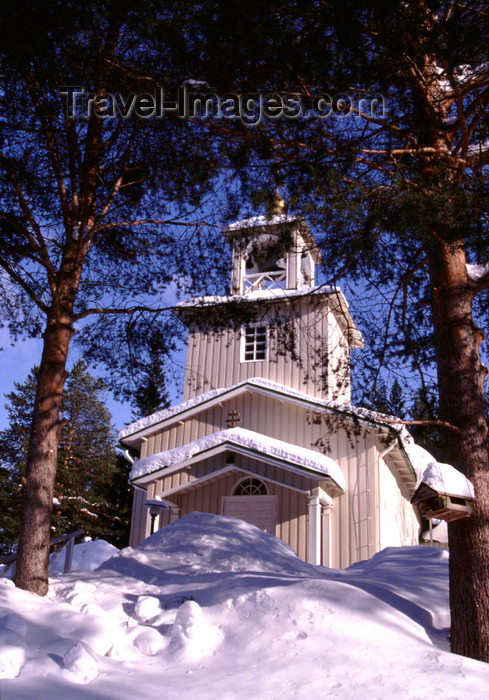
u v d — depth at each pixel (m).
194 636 6.60
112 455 39.19
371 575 10.29
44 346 8.98
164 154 9.99
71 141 9.73
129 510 34.88
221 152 9.35
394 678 5.61
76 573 9.73
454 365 8.30
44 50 8.44
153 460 19.09
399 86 8.55
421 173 8.34
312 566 11.90
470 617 7.19
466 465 7.83
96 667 5.72
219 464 18.64
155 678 5.84
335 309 11.12
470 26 7.47
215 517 12.69
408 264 9.62
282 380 21.20
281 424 19.86
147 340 10.40
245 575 8.78
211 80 8.37
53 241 10.54
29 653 5.83
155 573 9.59
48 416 8.61
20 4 8.01
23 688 5.12
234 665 6.08
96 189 10.24
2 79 9.03
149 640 6.64
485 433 8.05
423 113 8.87
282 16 8.05
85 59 8.52
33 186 10.11
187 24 8.23
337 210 8.18
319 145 8.63
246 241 10.20
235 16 7.71
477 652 7.02
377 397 10.60
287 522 18.44
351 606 7.03
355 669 5.79
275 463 17.41
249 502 18.91
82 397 39.69
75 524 34.03
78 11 8.23
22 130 9.58
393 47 7.77
